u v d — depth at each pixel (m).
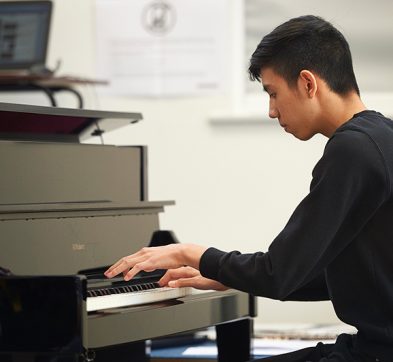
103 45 5.88
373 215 2.59
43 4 5.27
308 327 5.21
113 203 3.28
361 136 2.56
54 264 3.03
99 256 3.21
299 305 5.61
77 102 5.88
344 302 2.66
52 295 2.56
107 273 2.77
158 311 2.92
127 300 2.89
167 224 5.86
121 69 5.87
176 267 2.82
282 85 2.77
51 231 3.04
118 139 5.86
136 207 3.40
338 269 2.66
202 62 5.80
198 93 5.81
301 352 2.90
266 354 4.03
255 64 2.82
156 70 5.84
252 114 5.67
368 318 2.61
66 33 5.89
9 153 2.99
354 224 2.58
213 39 5.79
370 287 2.61
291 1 5.74
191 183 5.82
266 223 5.74
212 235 5.80
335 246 2.58
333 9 5.70
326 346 2.89
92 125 3.40
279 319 5.64
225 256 2.69
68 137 3.58
